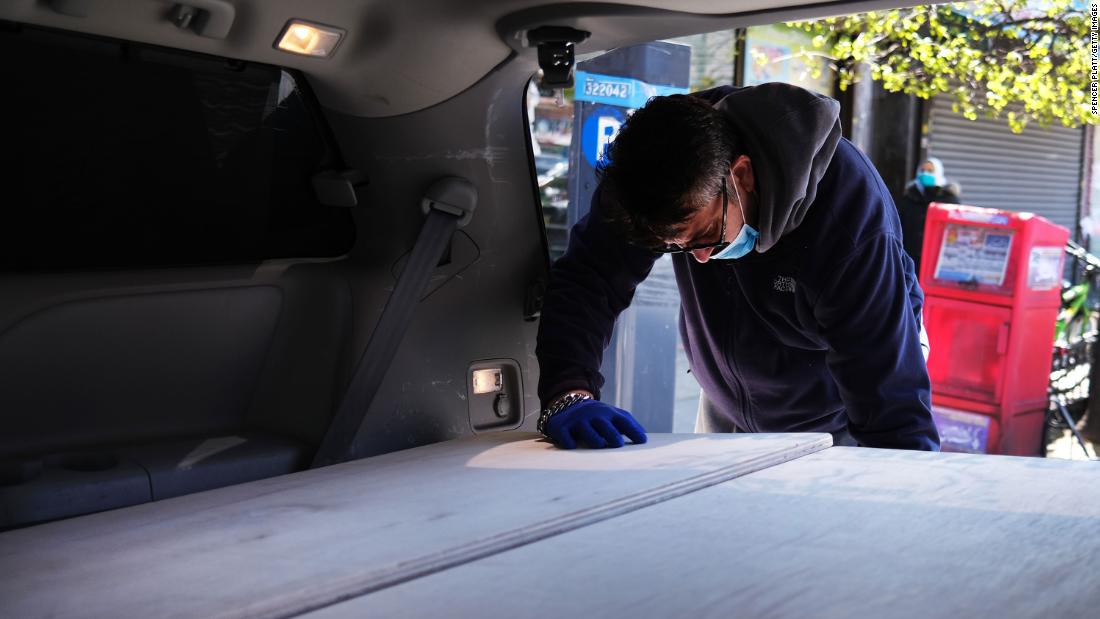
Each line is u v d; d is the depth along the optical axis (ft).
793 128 6.04
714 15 6.43
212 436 6.83
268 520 4.58
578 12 6.33
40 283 5.88
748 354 7.64
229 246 6.69
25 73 5.56
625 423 6.37
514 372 7.85
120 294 6.20
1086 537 3.93
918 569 3.57
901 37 22.72
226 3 5.69
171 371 6.59
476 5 6.33
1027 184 37.65
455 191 7.20
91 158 5.94
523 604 3.33
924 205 23.09
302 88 6.78
